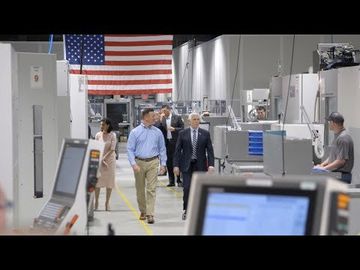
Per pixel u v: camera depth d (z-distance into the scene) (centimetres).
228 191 194
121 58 1361
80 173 371
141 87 1370
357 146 905
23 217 692
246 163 914
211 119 1323
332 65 1093
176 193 1312
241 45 1803
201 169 935
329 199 174
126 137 2892
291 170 631
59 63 909
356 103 941
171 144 1415
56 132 716
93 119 2167
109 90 1351
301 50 1808
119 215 1025
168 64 1366
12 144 615
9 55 611
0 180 607
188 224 196
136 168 941
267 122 1161
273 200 187
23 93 702
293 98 1288
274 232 185
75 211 370
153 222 938
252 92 1588
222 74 1873
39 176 704
